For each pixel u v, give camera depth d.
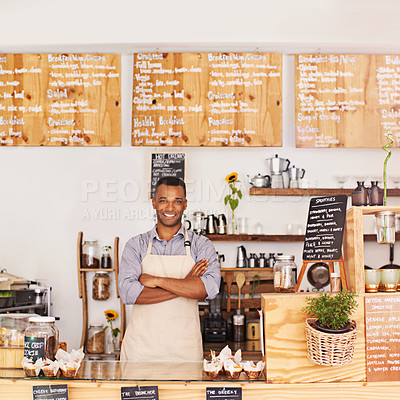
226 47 4.60
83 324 4.54
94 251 4.58
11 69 4.58
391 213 2.65
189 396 2.36
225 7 4.48
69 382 2.36
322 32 4.48
